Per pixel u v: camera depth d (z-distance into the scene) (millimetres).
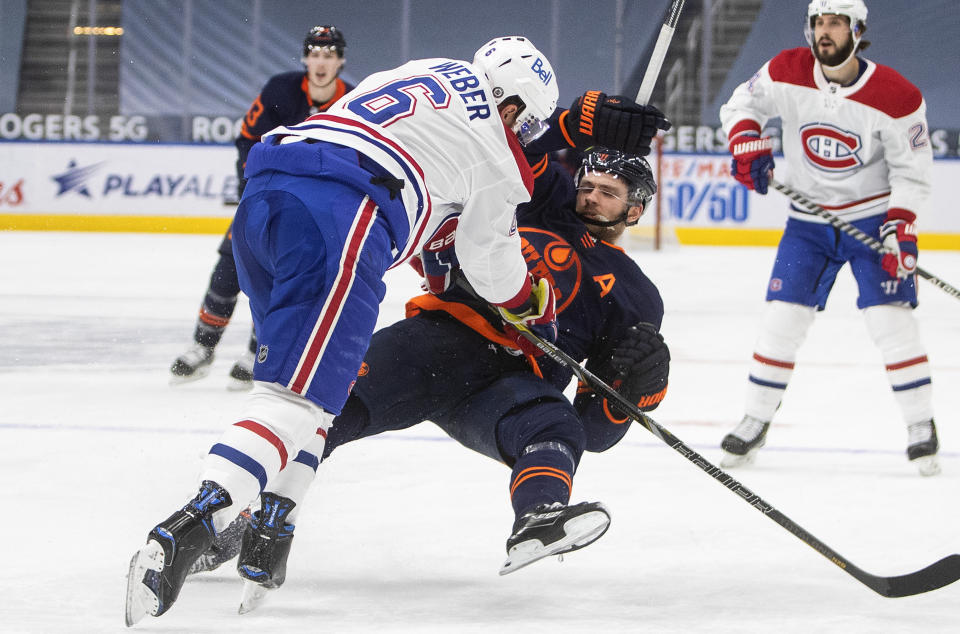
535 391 5988
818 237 9719
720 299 21422
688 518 7297
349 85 13117
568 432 5754
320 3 36531
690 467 8914
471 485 8000
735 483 5773
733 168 9984
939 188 33375
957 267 27953
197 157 34188
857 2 9281
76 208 34344
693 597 5656
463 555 6328
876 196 9719
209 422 10344
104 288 20953
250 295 5461
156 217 34250
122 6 35875
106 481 7910
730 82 35812
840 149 9586
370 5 36875
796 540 6832
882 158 9641
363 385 5863
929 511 7695
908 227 9391
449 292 6328
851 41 9320
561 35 36312
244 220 5328
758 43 35719
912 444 9008
